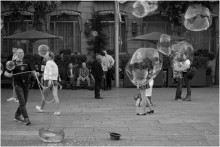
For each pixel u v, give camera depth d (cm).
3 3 1844
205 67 1764
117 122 872
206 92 1523
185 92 1507
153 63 944
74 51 1997
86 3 1984
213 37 2047
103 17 1992
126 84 1686
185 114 983
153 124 852
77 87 1619
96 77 1287
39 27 1927
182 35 2023
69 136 736
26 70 830
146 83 945
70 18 2002
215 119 914
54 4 1700
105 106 1116
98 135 744
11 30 1966
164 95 1409
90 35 1966
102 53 1559
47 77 955
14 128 806
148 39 1553
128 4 1991
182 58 1217
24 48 1991
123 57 1922
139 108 1077
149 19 2019
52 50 2003
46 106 1112
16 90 832
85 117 934
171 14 1811
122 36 2012
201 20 1289
